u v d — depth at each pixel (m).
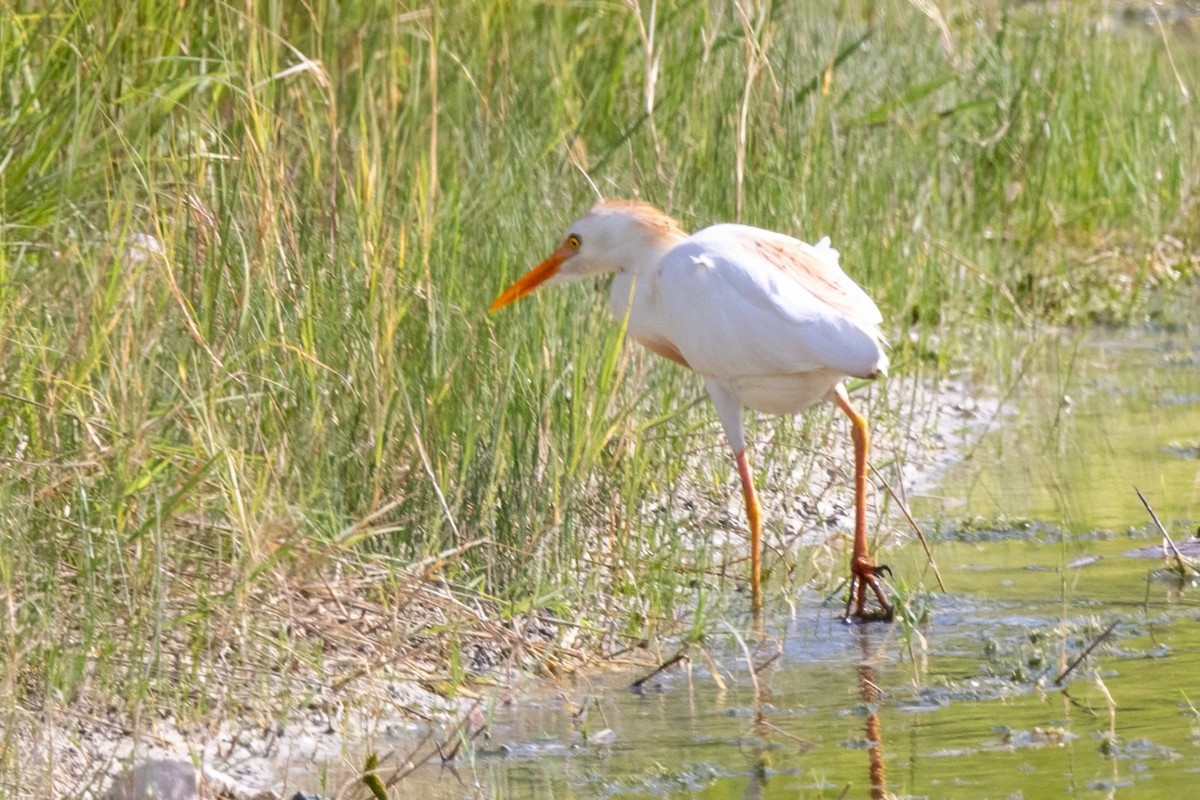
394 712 8.34
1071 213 20.28
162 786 6.94
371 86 12.02
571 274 10.91
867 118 16.33
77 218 10.47
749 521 10.09
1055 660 8.74
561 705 8.46
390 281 10.12
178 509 8.85
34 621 8.02
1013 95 19.62
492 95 13.39
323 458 9.73
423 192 10.68
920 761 7.36
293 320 10.20
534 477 10.04
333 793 7.24
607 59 14.77
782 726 7.96
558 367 10.59
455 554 9.75
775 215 13.91
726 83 13.91
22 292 9.84
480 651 9.11
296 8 12.80
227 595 8.50
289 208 10.55
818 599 10.30
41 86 11.01
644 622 9.60
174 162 10.09
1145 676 8.45
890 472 12.88
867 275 15.26
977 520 11.68
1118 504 11.95
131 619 8.28
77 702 7.89
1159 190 20.98
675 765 7.46
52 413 8.91
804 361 9.90
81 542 8.62
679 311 10.27
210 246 10.12
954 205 18.45
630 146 12.79
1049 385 15.79
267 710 8.12
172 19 11.80
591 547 10.47
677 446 11.79
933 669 8.76
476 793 7.20
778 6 14.52
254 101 10.41
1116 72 22.55
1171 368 16.39
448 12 13.59
